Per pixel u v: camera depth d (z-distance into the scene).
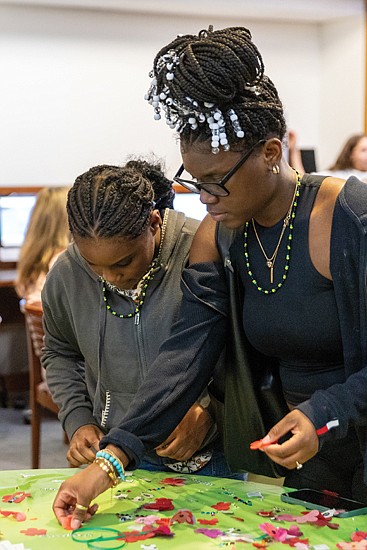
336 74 6.43
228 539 1.50
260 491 1.75
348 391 1.55
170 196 1.95
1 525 1.56
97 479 1.60
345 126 6.40
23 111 5.55
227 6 5.73
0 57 5.45
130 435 1.66
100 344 1.93
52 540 1.49
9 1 5.33
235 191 1.56
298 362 1.75
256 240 1.71
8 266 5.50
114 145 5.81
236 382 1.83
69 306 1.97
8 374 5.53
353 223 1.58
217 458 2.02
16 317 5.35
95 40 5.69
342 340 1.63
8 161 5.54
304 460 1.52
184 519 1.57
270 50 6.38
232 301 1.77
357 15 6.14
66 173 5.70
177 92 1.51
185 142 1.55
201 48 1.51
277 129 1.58
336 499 1.67
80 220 1.69
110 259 1.71
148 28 5.84
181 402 1.74
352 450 1.80
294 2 5.92
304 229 1.65
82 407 2.02
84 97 5.70
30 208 5.57
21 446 4.62
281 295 1.68
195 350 1.76
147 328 1.89
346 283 1.60
